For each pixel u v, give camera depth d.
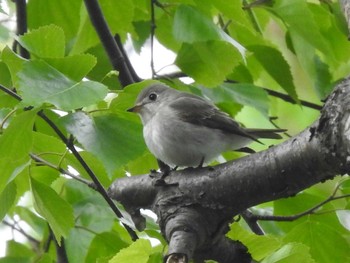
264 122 15.94
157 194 8.91
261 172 8.41
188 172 8.83
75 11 11.53
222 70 10.77
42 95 7.85
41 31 8.88
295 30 11.12
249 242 8.76
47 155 9.86
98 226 10.92
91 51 11.95
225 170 8.60
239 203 8.56
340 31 11.85
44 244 11.65
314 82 11.54
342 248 10.52
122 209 10.41
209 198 8.58
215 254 8.61
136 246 8.00
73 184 11.27
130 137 8.83
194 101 11.45
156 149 11.28
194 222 8.43
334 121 7.60
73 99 7.87
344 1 9.30
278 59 11.71
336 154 7.66
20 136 8.21
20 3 11.44
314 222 10.60
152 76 11.50
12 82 9.81
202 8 10.32
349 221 10.52
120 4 11.29
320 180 8.22
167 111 11.33
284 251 8.16
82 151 9.70
